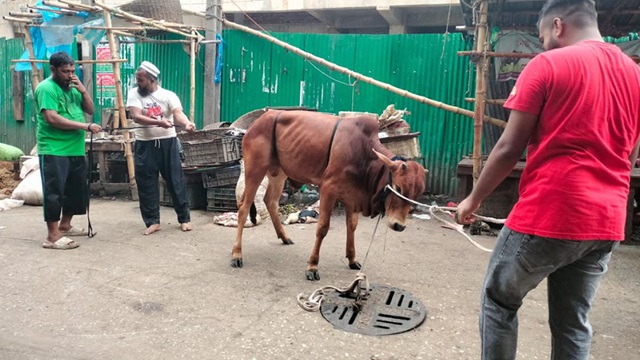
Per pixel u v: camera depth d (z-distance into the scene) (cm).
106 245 483
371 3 1041
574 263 205
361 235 546
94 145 734
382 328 315
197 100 853
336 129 392
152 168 527
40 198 664
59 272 401
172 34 843
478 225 557
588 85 181
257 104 830
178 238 517
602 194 183
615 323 334
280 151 427
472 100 571
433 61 728
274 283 390
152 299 353
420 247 502
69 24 726
